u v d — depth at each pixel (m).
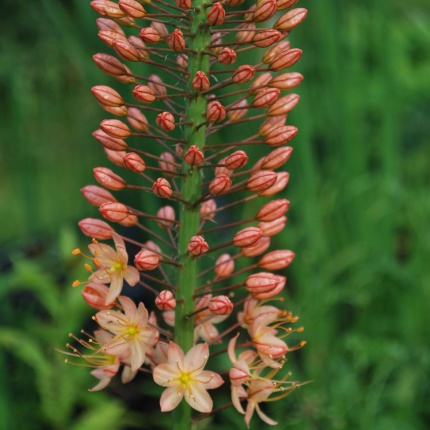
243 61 0.87
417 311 0.94
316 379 0.87
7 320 0.92
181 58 0.58
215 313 0.54
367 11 0.99
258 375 0.57
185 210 0.55
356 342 0.90
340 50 0.93
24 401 0.88
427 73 1.18
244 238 0.54
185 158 0.54
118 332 0.54
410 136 1.16
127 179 0.85
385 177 0.99
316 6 0.92
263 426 0.85
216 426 0.88
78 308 0.86
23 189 1.09
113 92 0.56
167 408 0.53
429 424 0.91
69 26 0.89
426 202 1.01
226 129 0.89
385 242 0.98
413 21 1.21
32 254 1.02
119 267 0.55
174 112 0.57
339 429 0.85
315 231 0.92
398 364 0.91
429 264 0.95
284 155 0.57
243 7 0.86
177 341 0.56
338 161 0.95
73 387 0.85
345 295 0.93
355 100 0.99
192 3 0.55
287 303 0.92
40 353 0.84
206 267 0.87
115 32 0.55
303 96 0.92
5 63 1.18
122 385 0.93
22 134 1.11
